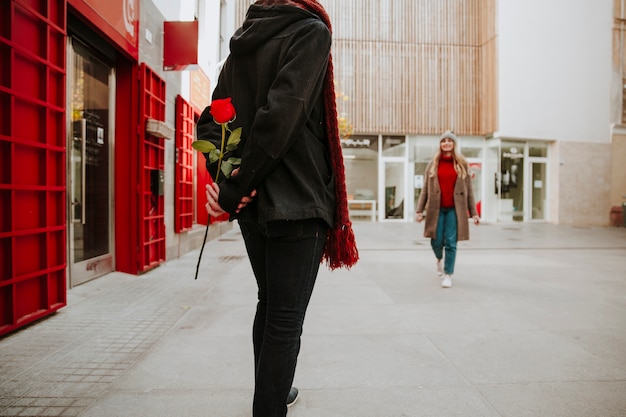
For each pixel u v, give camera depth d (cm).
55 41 348
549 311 379
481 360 262
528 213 1762
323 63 136
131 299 409
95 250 487
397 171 1816
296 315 145
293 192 137
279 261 143
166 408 198
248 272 562
